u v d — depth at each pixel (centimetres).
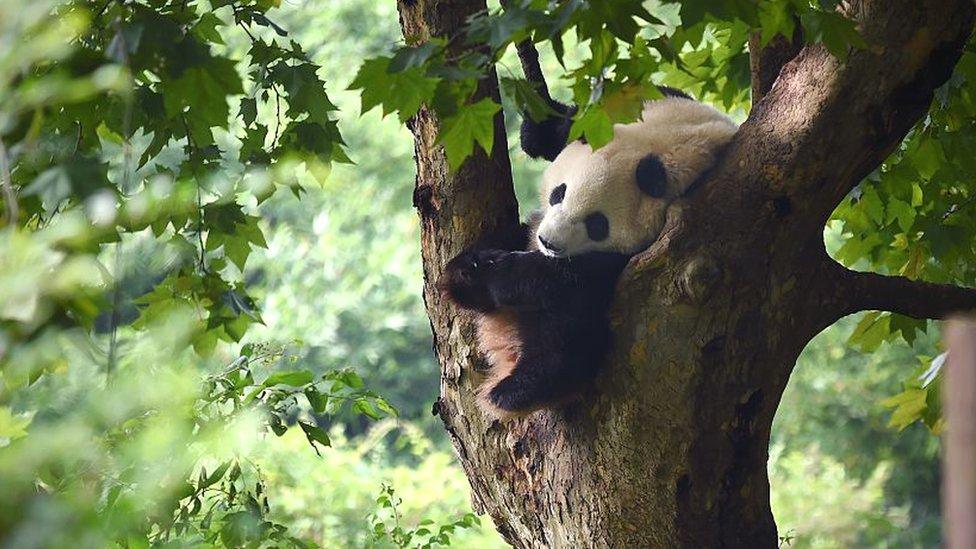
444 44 612
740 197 685
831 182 680
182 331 577
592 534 743
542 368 739
